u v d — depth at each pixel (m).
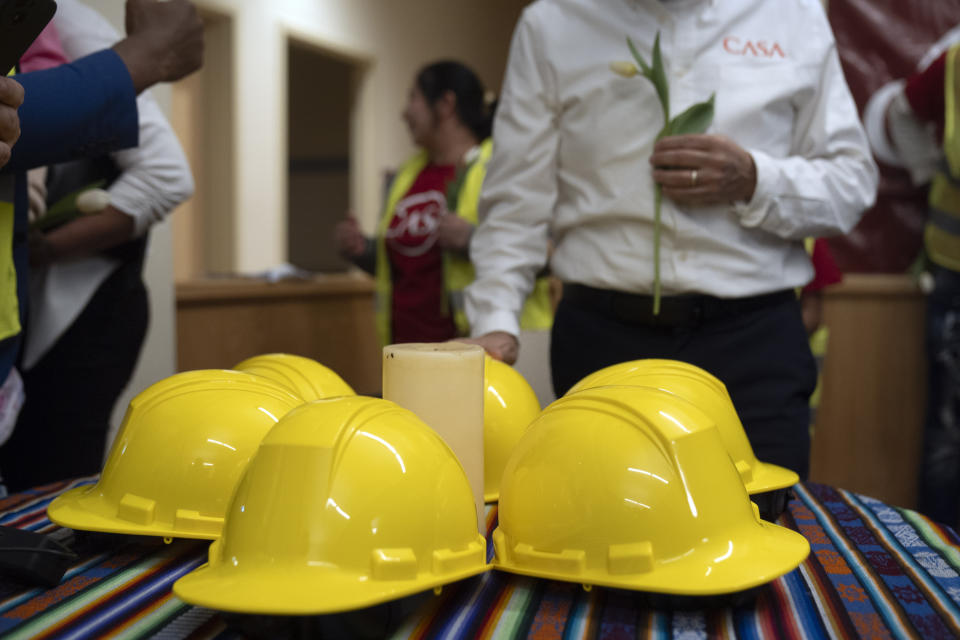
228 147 4.16
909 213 2.54
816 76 1.14
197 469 0.68
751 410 1.12
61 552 0.66
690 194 1.07
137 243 1.34
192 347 2.29
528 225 1.21
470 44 6.07
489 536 0.74
